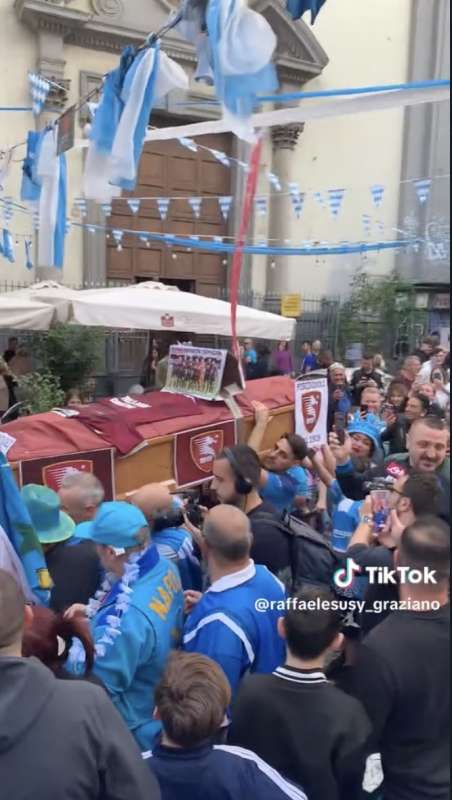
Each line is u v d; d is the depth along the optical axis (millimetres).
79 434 3395
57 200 4516
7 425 3430
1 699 1257
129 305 7043
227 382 4059
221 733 1874
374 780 1648
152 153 13672
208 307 7371
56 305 7230
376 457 4039
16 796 1206
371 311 14969
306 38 12250
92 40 12188
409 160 15008
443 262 14797
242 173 13875
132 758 1339
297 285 14961
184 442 3732
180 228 14086
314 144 14484
